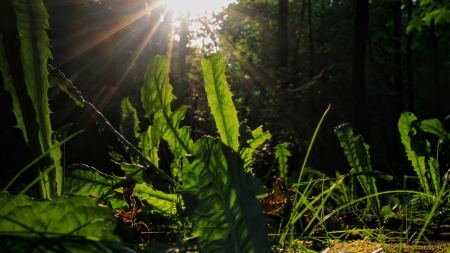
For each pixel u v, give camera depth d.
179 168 1.50
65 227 0.81
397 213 2.44
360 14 14.62
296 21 33.28
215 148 0.97
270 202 1.71
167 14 17.44
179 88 17.97
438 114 27.14
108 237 0.84
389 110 27.69
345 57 28.86
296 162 17.97
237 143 1.52
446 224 2.23
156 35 17.02
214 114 1.51
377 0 27.19
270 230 1.64
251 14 31.11
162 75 1.53
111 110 11.47
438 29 27.38
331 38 29.78
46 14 1.24
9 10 1.20
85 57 12.00
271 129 19.41
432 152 3.03
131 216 1.55
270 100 20.11
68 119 8.27
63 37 11.62
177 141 1.53
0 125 7.25
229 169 0.97
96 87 12.09
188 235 1.45
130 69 13.05
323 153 21.25
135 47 14.03
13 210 0.78
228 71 21.95
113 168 8.29
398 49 27.59
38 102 1.26
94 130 8.19
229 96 1.50
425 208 2.55
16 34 1.21
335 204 3.03
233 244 0.93
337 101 22.14
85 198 0.81
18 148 7.32
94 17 12.36
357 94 14.47
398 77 27.48
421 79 37.84
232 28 30.73
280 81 20.83
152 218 1.74
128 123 1.73
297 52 29.39
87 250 0.79
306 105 21.08
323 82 23.81
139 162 1.64
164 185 1.64
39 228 0.80
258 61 29.16
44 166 1.26
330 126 22.03
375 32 29.42
